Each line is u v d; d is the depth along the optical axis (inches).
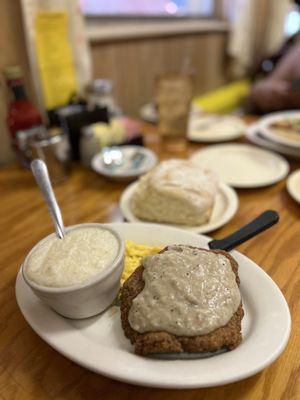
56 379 16.8
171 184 28.3
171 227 25.5
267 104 86.4
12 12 40.2
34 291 16.7
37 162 25.3
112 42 69.2
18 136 38.0
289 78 88.2
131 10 80.2
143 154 40.6
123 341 17.5
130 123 48.4
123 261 18.3
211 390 16.1
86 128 40.6
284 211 30.3
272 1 118.0
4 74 38.9
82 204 33.1
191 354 15.7
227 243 23.0
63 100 48.3
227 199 31.2
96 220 30.3
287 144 40.9
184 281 17.2
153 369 14.7
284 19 122.1
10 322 20.1
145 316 16.3
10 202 33.9
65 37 46.6
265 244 25.9
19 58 42.4
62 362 17.6
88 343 16.4
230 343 15.8
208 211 28.0
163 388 14.8
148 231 25.2
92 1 69.6
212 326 15.7
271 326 16.9
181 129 44.3
